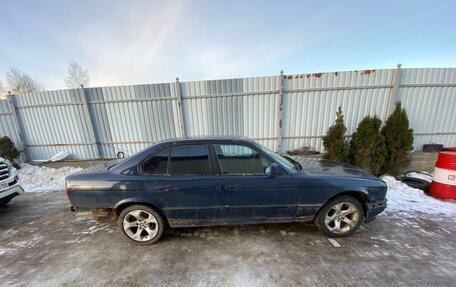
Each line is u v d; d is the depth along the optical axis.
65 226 3.51
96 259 2.62
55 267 2.50
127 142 6.86
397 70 5.43
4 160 4.05
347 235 2.89
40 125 6.95
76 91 6.50
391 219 3.35
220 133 6.47
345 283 2.10
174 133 6.60
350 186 2.78
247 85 6.04
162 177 2.71
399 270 2.25
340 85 5.78
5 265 2.57
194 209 2.77
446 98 5.64
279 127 6.18
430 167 5.83
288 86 5.94
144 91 6.36
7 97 6.71
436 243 2.72
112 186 2.68
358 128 5.42
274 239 2.90
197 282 2.18
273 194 2.74
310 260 2.45
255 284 2.12
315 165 3.30
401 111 5.25
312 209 2.82
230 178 2.70
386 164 5.48
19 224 3.63
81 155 7.10
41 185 5.82
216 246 2.78
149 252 2.71
